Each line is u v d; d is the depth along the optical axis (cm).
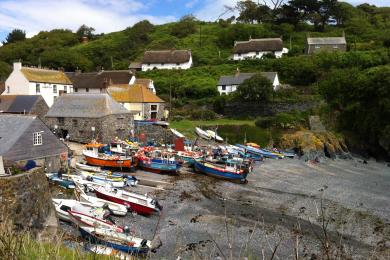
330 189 3125
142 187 2931
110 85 5803
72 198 2347
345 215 2408
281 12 10419
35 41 11862
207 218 2303
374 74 5228
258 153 4506
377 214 2461
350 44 8281
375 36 8588
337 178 3572
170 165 3378
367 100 5191
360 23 9631
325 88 5800
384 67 5350
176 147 4194
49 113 4456
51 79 5728
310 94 6028
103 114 4228
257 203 2667
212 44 9781
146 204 2291
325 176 3647
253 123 5494
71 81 6412
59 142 2986
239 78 6512
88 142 4250
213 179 3312
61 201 2112
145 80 6625
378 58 6794
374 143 5006
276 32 9756
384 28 9338
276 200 2759
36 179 1686
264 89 5716
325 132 5062
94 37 12650
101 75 6631
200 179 3288
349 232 2089
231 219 2291
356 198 2861
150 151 3731
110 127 4322
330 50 7731
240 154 4206
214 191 2938
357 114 5203
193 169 3675
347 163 4434
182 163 3744
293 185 3241
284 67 7156
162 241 1909
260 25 10131
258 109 5775
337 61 6906
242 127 5259
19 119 2823
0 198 1470
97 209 2056
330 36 9094
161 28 11875
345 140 5075
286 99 5731
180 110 6009
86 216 1947
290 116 5419
